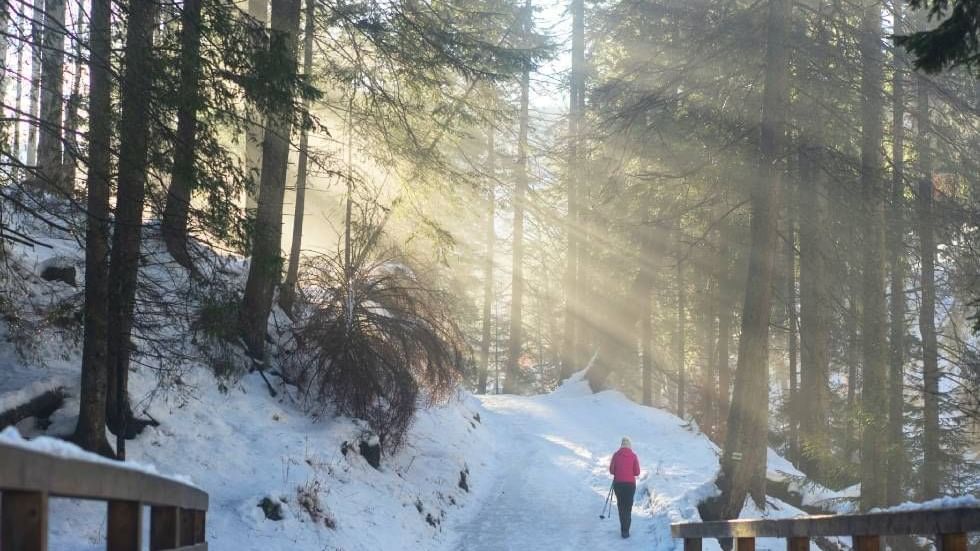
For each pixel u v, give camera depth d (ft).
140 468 12.91
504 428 90.22
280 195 50.06
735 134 57.82
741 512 52.80
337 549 36.88
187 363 44.62
